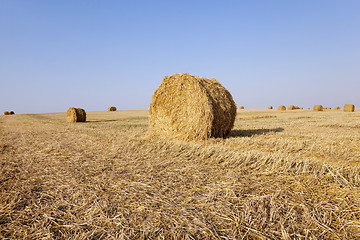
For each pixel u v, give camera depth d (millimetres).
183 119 9391
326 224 2707
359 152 6438
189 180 4254
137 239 2432
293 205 3162
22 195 3594
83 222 2791
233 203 3258
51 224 2758
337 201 3322
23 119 30406
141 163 5473
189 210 3041
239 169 4891
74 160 5734
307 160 5078
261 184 3988
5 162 5625
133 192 3682
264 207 3111
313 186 3885
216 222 2758
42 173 4734
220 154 5938
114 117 33812
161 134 10031
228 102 10188
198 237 2445
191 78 9391
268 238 2416
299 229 2598
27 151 7047
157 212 2980
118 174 4590
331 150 6547
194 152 6512
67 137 10227
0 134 12133
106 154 6438
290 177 4293
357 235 2488
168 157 6070
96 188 3838
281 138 9078
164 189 3803
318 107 44312
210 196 3443
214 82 10477
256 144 7906
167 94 9977
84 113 24641
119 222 2736
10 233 2596
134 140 8930
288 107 56969
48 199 3482
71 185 4008
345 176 4258
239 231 2543
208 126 8977
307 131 11789
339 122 16125
